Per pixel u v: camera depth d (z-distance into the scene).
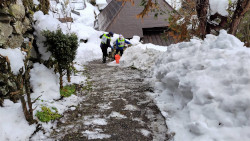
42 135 2.91
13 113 2.92
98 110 3.80
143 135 2.94
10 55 3.17
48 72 4.29
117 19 15.94
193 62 3.68
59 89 4.34
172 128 3.00
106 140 2.83
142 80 5.59
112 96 4.50
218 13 6.15
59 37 3.95
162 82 4.76
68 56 4.21
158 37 16.03
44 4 5.40
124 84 5.34
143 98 4.26
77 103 4.14
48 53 4.30
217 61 3.29
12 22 3.38
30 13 4.21
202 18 6.32
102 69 7.58
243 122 2.34
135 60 7.74
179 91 3.73
